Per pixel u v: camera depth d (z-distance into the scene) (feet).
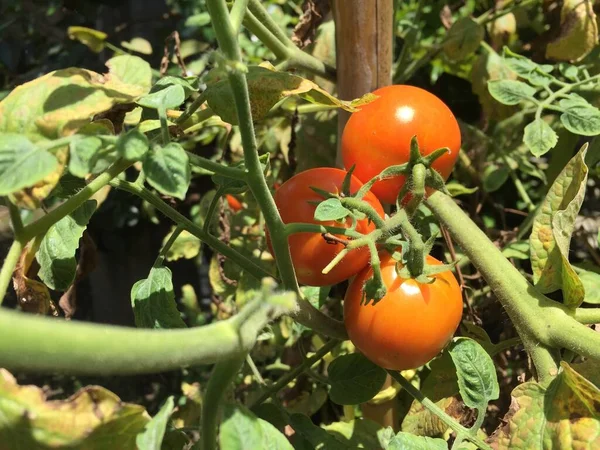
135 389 2.36
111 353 0.42
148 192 0.86
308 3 1.19
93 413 0.53
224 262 1.52
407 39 1.50
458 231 0.93
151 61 2.15
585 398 0.73
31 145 0.54
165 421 0.54
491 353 1.01
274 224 0.70
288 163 1.45
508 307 0.87
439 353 0.90
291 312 0.77
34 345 0.39
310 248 0.79
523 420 0.78
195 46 1.90
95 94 0.62
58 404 0.52
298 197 0.81
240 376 1.54
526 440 0.77
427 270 0.77
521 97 1.13
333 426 1.16
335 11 1.05
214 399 0.55
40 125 0.59
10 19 2.39
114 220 2.39
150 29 2.18
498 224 1.84
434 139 0.86
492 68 1.45
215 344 0.49
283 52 1.10
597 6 1.35
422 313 0.77
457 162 1.55
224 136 1.76
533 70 1.20
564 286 0.84
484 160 1.54
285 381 0.96
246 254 1.53
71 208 0.64
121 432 0.55
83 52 2.29
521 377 0.94
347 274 0.83
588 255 1.64
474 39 1.39
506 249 1.25
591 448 0.71
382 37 1.05
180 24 2.18
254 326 0.53
